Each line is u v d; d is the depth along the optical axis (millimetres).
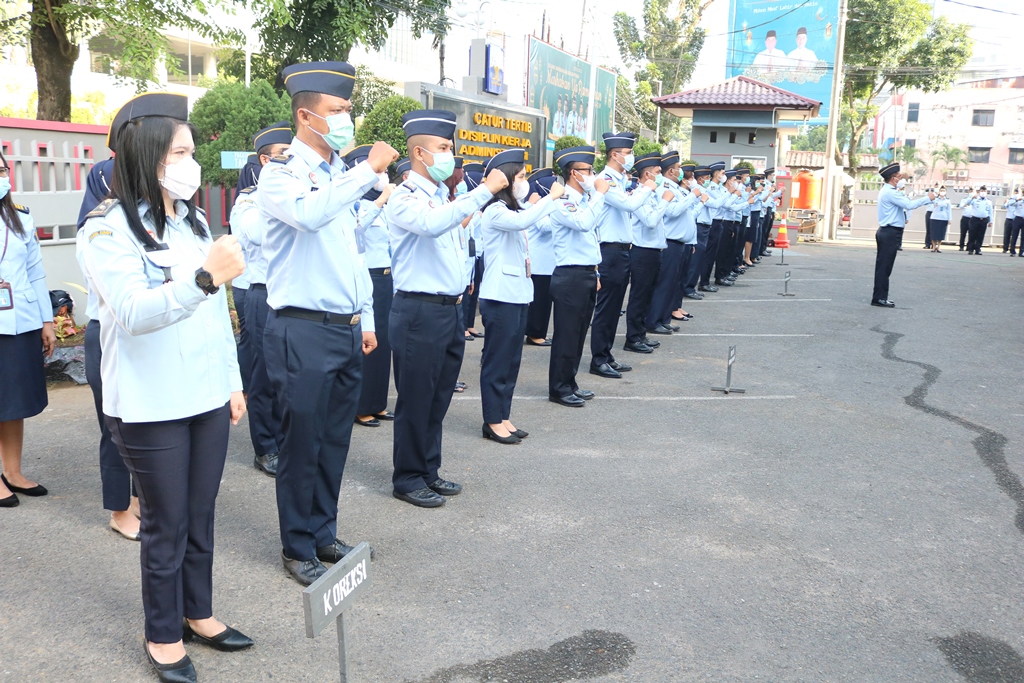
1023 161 55562
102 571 3902
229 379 3121
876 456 5715
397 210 4398
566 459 5562
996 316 11867
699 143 25469
